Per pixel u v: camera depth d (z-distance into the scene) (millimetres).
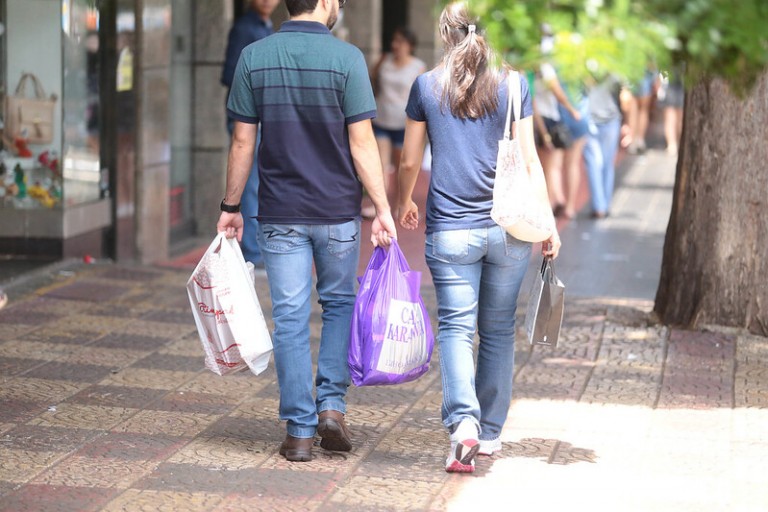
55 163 33500
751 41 9656
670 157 67750
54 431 19516
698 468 18219
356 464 18250
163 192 37062
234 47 34344
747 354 25266
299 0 17688
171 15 38531
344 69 17484
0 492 16750
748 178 26625
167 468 17891
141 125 35531
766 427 20297
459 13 17000
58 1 32781
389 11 66500
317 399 18719
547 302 17797
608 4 9461
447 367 17562
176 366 23781
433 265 17594
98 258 35312
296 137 17609
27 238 33875
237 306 17969
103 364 23766
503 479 17672
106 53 34500
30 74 33188
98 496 16688
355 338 18078
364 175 17812
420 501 16750
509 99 16984
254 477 17578
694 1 9562
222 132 40594
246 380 22875
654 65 9859
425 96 17281
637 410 21266
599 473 17969
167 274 33562
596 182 46969
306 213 17766
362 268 36125
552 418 20719
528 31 9508
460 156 17141
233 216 18312
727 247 27000
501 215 16750
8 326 26703
